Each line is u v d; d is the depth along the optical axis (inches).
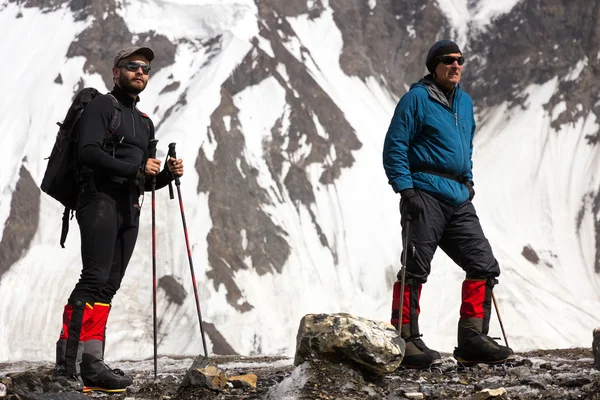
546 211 3698.3
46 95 3634.4
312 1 4456.2
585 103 4042.8
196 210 3223.4
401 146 259.9
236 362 442.6
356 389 194.5
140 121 246.4
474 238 264.2
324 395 190.1
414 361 254.4
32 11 4156.0
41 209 3223.4
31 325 2878.9
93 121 232.4
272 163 3538.4
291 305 3058.6
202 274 2997.0
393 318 263.9
